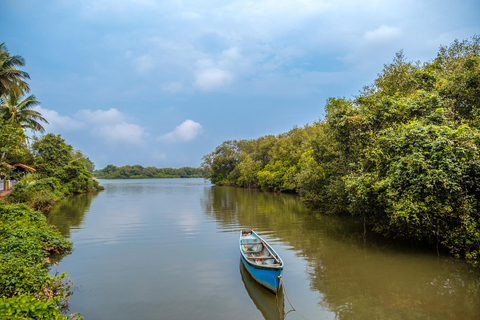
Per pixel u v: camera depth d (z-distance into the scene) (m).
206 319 7.22
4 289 7.05
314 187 24.12
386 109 13.41
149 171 168.38
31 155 37.47
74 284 9.35
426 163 10.04
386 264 11.23
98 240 15.13
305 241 14.88
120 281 9.61
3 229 11.36
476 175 10.59
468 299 8.22
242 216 23.17
